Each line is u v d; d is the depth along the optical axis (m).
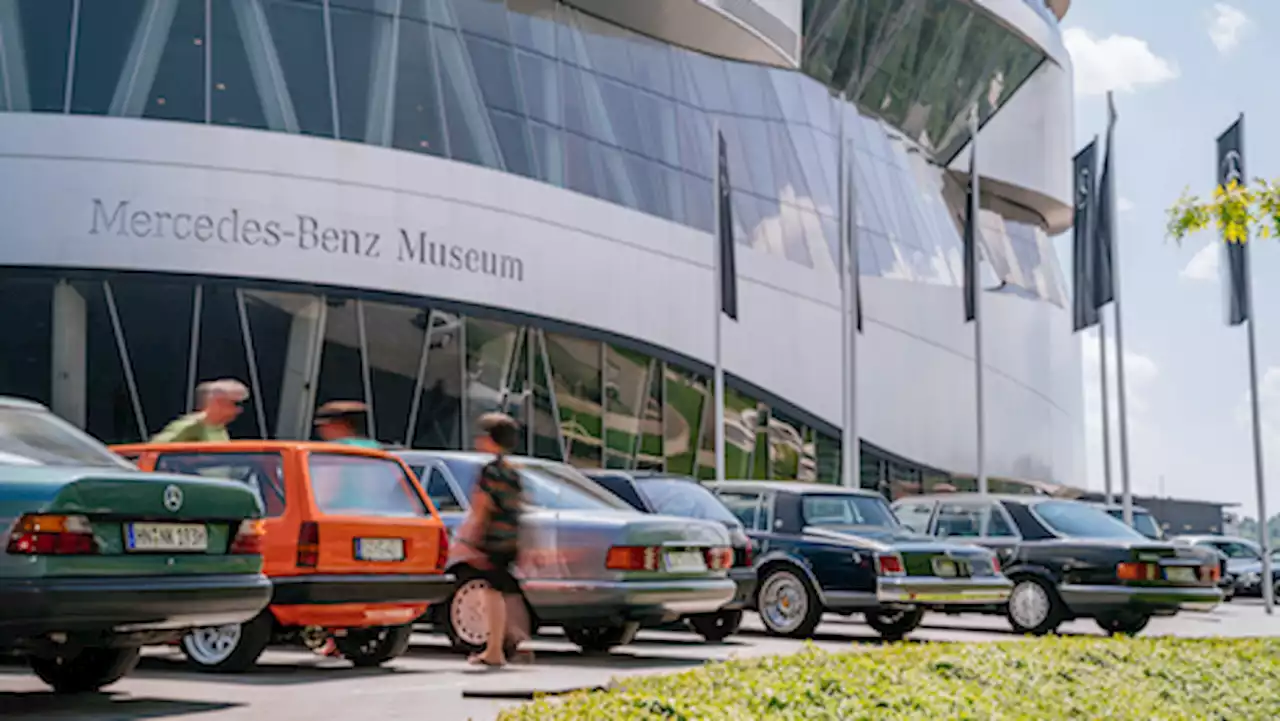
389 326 25.28
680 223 31.28
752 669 10.14
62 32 23.61
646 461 30.36
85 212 22.95
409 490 11.15
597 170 29.44
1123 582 17.59
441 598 11.06
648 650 13.96
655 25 32.78
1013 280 46.19
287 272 24.03
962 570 16.47
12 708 8.44
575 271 28.42
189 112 23.73
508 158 27.38
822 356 35.53
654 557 12.27
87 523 7.82
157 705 8.69
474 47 27.72
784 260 34.84
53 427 8.80
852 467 29.55
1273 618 24.30
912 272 40.16
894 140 42.97
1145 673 10.96
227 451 10.76
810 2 38.62
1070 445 47.62
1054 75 49.84
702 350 31.56
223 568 8.54
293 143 24.31
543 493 12.84
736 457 33.16
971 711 8.42
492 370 26.86
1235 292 30.89
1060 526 18.31
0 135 22.89
